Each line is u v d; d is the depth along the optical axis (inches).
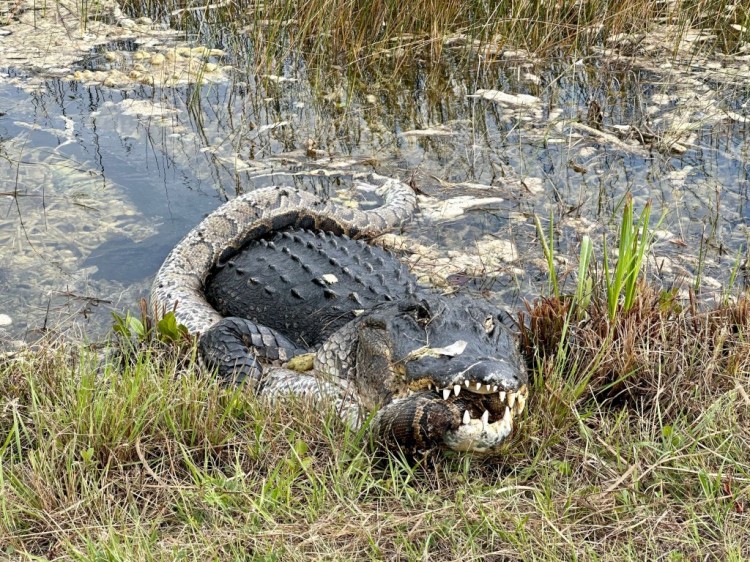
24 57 946.7
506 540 328.5
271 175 720.3
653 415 406.6
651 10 1017.5
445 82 917.8
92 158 736.3
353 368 443.8
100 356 491.2
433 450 383.6
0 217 645.3
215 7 1071.0
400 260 606.2
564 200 678.5
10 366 430.9
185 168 726.5
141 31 1038.4
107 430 375.6
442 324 401.4
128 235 631.2
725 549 317.7
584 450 382.9
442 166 743.1
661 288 505.7
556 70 946.7
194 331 510.6
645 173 717.3
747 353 432.8
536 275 584.4
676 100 861.8
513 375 367.9
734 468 368.5
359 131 808.9
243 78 913.5
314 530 326.0
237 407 417.1
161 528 339.0
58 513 335.0
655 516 341.4
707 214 652.7
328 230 634.2
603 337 454.0
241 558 316.2
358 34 957.2
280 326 528.4
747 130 792.3
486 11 994.1
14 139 759.7
